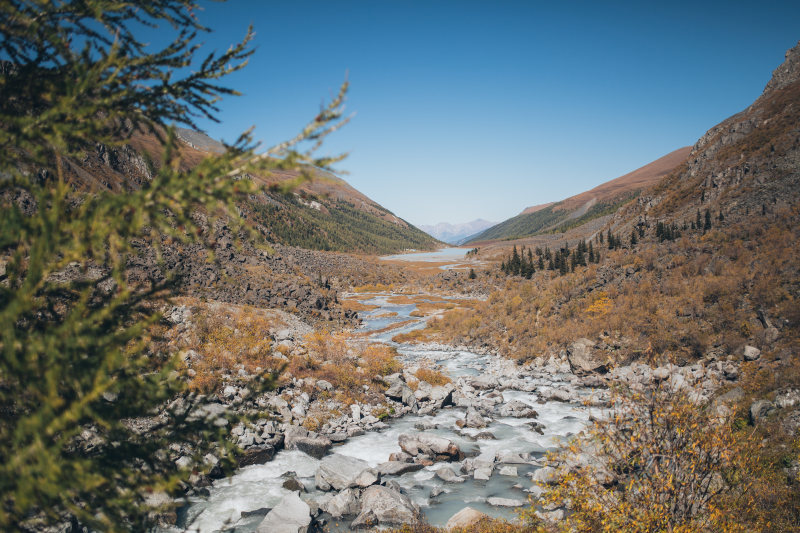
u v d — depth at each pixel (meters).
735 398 19.77
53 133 3.50
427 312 75.44
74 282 3.95
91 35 4.14
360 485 14.79
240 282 46.25
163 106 4.37
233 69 4.45
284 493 14.16
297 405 20.81
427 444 18.47
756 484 9.34
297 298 52.00
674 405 7.07
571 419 23.59
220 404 16.56
